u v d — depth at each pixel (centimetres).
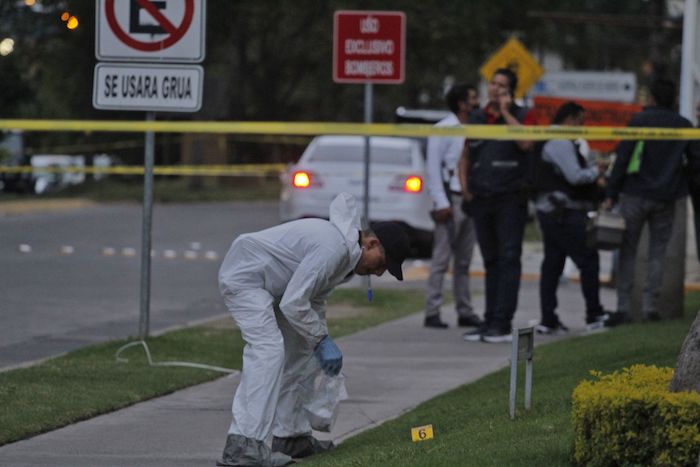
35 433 2616
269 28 13850
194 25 3522
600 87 8244
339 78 5319
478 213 4034
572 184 4125
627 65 16338
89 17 7812
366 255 2355
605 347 3494
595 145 6544
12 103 10031
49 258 6838
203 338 3950
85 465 2353
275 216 10819
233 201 13850
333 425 2538
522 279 6241
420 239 7181
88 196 13288
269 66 14588
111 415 2827
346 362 3612
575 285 5922
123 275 6091
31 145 15912
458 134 3791
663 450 1842
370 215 7112
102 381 3141
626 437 1877
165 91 3531
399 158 7262
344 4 13550
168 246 7812
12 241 7950
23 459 2392
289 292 2298
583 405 1947
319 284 2314
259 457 2303
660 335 3647
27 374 3186
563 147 4097
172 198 13612
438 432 2500
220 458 2420
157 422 2753
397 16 5291
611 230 4022
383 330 4300
